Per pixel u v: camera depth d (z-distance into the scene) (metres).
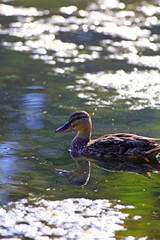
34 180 11.06
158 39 26.20
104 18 29.73
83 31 27.38
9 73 20.92
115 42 25.70
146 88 19.67
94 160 13.12
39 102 17.53
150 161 13.06
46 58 23.25
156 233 8.70
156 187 10.84
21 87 19.22
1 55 23.27
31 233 8.70
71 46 24.95
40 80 20.23
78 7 31.94
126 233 8.71
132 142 13.24
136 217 9.30
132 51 24.39
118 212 9.51
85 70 21.69
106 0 33.72
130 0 33.78
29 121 15.45
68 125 13.98
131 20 29.33
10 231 8.74
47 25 28.09
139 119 15.91
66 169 12.01
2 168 11.71
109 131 14.74
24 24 28.08
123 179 11.40
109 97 18.48
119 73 21.34
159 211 9.56
